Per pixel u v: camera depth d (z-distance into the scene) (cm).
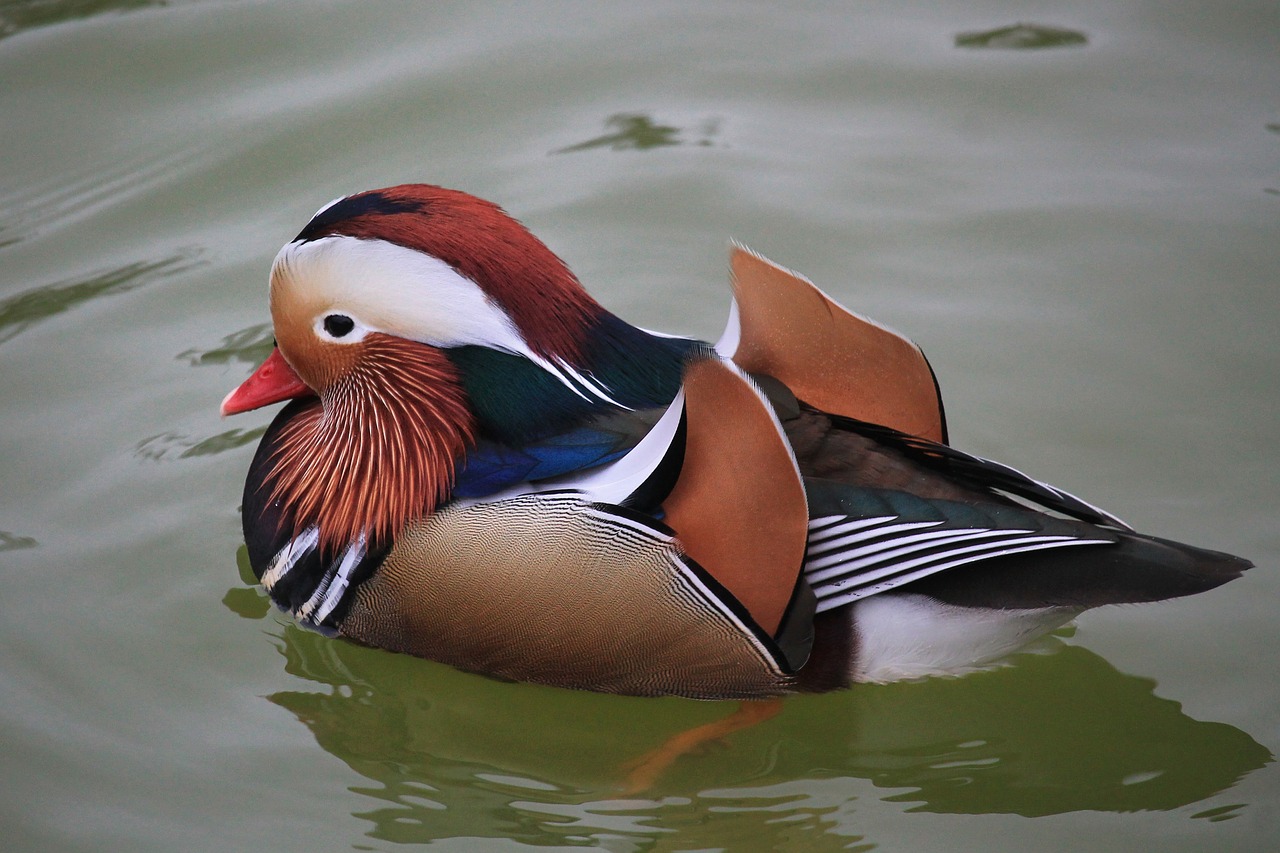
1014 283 1315
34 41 1608
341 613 983
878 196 1420
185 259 1356
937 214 1395
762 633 876
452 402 941
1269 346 1231
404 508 944
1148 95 1517
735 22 1650
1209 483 1107
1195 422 1166
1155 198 1390
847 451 912
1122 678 977
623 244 1380
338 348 956
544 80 1572
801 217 1401
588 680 931
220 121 1507
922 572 864
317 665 1012
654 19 1655
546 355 906
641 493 872
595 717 972
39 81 1556
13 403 1199
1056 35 1611
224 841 862
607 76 1580
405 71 1578
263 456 1045
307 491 998
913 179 1438
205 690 978
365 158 1469
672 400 923
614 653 905
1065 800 901
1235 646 986
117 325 1288
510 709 983
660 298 1324
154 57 1592
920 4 1659
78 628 1010
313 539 992
